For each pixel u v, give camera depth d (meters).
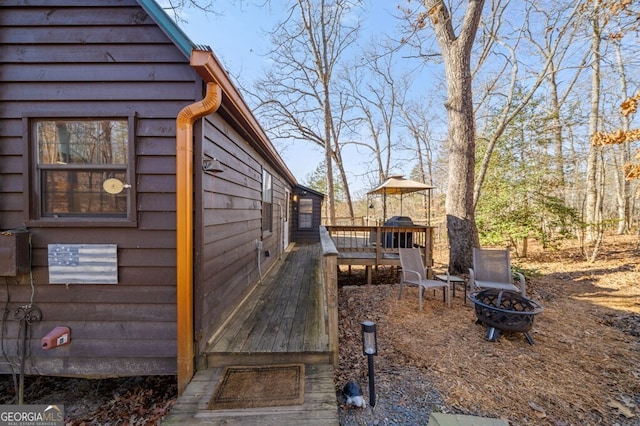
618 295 4.44
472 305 4.07
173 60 2.39
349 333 3.36
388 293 4.68
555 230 7.42
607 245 8.69
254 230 4.52
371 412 1.99
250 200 4.24
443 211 18.94
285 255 7.64
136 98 2.38
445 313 3.77
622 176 11.57
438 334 3.14
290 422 1.77
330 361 2.43
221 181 2.97
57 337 2.27
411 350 2.80
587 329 3.27
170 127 2.38
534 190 7.24
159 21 2.19
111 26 2.39
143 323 2.39
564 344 2.90
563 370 2.45
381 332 3.27
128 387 2.76
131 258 2.39
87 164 2.40
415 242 7.00
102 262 2.38
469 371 2.42
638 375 2.38
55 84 2.36
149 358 2.39
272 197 6.26
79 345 2.39
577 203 11.02
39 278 2.38
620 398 2.10
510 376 2.36
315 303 3.70
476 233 5.47
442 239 12.78
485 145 8.00
